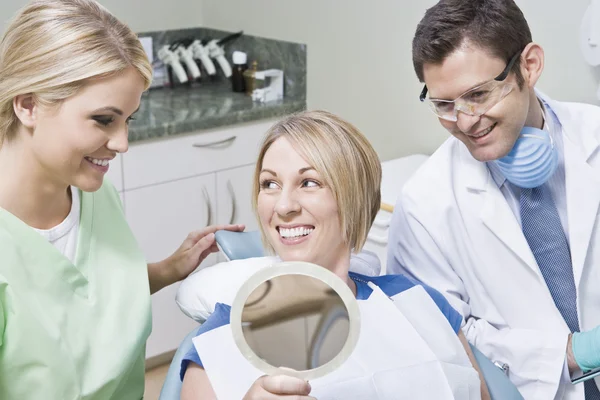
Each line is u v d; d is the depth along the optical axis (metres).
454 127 1.45
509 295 1.59
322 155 1.29
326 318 1.07
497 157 1.46
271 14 3.42
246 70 3.52
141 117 3.11
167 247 3.20
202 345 1.26
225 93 3.53
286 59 3.40
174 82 3.64
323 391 1.25
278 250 1.34
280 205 1.29
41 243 1.37
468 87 1.38
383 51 2.95
